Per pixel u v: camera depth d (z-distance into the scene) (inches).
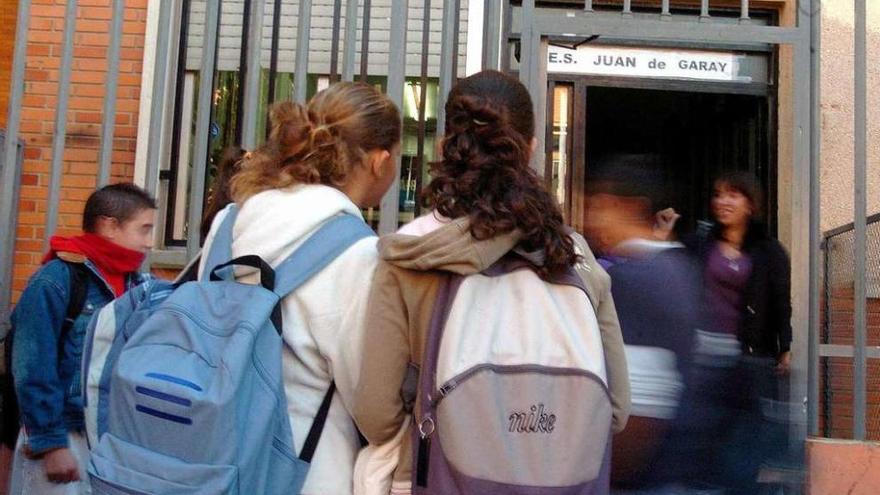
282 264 66.2
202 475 57.5
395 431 64.4
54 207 114.6
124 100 189.5
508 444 58.0
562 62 202.1
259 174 70.7
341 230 67.5
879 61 190.1
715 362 117.3
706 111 218.5
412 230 65.1
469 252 60.8
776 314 124.2
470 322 60.9
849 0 190.9
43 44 191.6
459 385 58.6
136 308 77.2
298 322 65.7
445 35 120.5
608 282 67.3
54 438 102.3
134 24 190.5
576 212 201.2
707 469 116.0
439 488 58.4
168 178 186.2
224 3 187.9
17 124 118.9
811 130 129.9
